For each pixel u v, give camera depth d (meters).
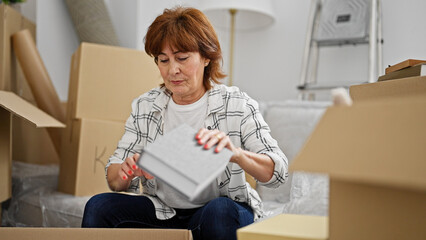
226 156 0.85
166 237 0.94
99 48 1.84
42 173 2.11
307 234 0.72
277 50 2.77
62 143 1.98
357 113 0.67
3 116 1.55
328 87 2.19
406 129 0.61
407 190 0.65
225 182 1.19
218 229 1.05
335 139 0.65
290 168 0.64
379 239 0.66
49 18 2.52
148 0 2.50
